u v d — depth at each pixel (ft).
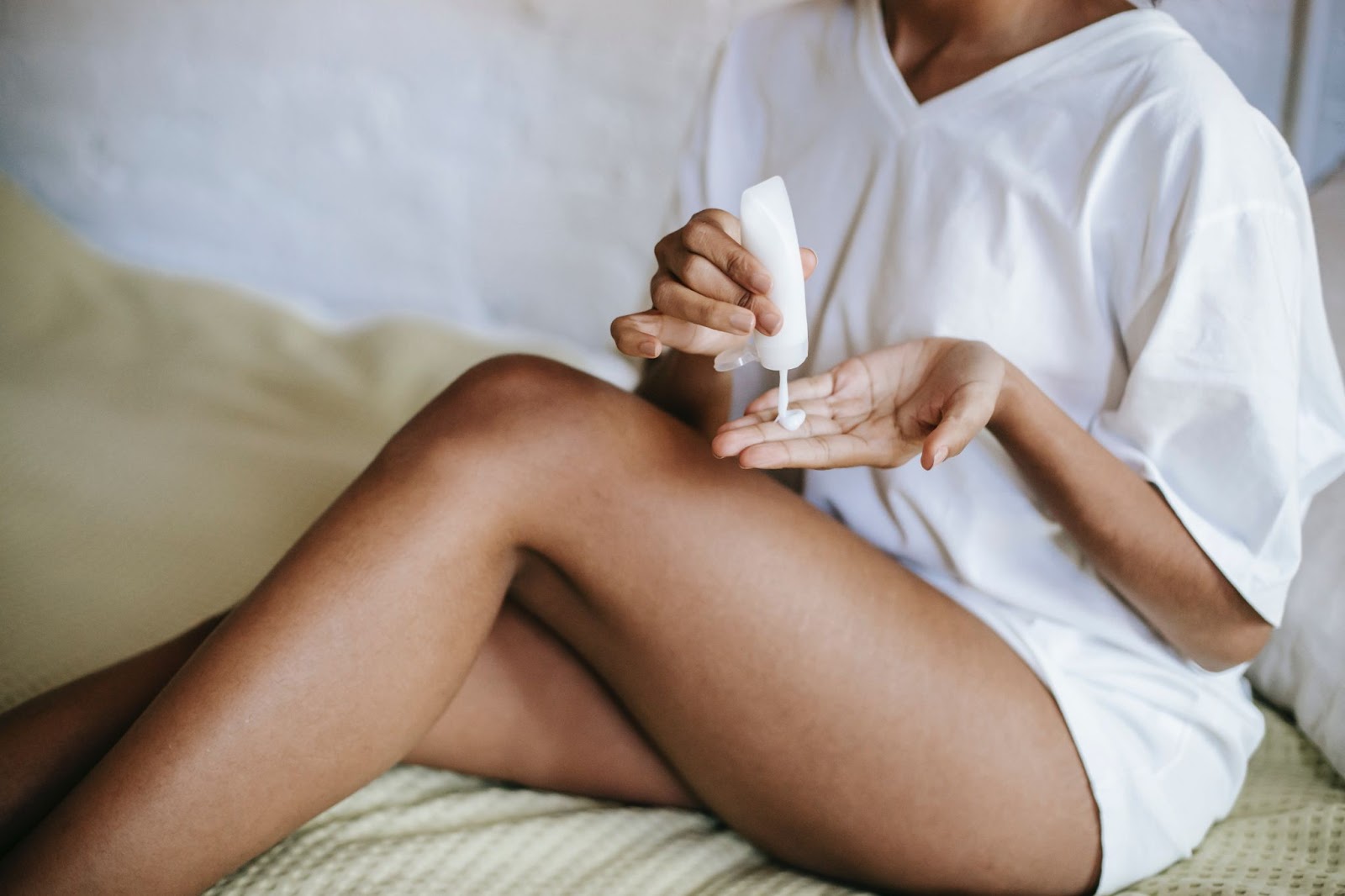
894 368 2.41
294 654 2.10
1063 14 2.69
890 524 2.78
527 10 5.41
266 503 4.13
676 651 2.33
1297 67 3.98
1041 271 2.61
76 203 6.44
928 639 2.43
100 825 1.99
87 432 4.65
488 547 2.26
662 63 5.27
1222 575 2.45
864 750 2.36
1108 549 2.45
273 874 2.42
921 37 2.89
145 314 5.69
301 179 6.05
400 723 2.21
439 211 5.86
